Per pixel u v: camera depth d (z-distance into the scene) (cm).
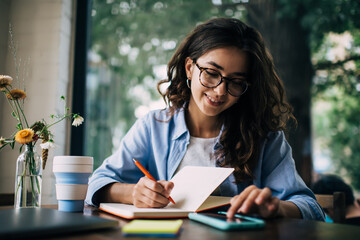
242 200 74
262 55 114
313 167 301
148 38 430
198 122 128
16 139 98
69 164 88
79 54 198
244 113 123
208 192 85
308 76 323
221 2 358
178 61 128
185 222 73
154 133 127
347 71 336
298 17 328
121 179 120
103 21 423
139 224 60
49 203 176
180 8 392
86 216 67
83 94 196
